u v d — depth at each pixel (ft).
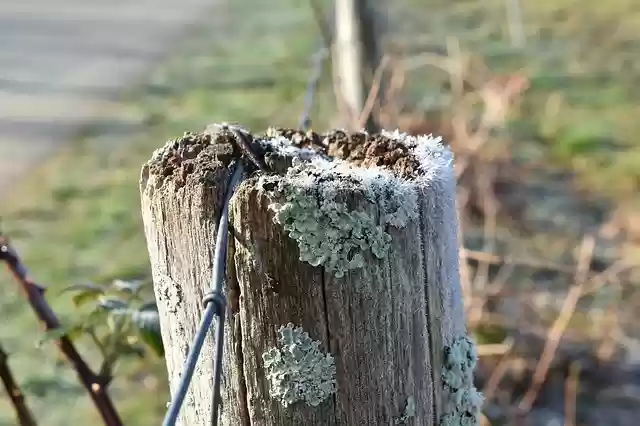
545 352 9.78
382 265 3.13
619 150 16.28
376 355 3.21
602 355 10.43
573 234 13.25
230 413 3.31
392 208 3.11
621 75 20.17
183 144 3.56
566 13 25.62
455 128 13.57
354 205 3.04
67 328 5.47
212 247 3.15
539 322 10.83
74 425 9.13
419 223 3.25
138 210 14.76
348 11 10.30
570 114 18.01
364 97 10.39
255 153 3.39
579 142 16.44
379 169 3.34
